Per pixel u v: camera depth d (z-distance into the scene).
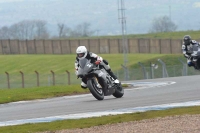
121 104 50.09
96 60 54.84
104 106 49.31
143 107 45.94
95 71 54.66
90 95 64.50
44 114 46.41
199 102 47.16
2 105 59.31
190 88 63.41
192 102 47.50
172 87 67.44
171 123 34.97
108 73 56.72
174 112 40.81
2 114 49.31
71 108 49.66
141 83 82.31
